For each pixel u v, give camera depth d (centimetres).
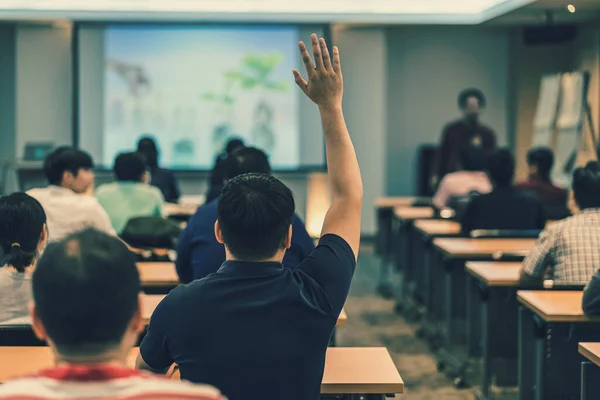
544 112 976
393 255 818
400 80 1205
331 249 203
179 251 357
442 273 612
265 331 191
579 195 407
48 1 1030
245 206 195
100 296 123
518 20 1012
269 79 1138
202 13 1055
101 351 124
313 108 1142
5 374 254
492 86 1208
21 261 279
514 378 466
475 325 512
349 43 1150
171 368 228
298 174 1147
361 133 1158
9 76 1139
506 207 558
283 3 1040
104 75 1121
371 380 263
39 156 1072
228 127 1138
